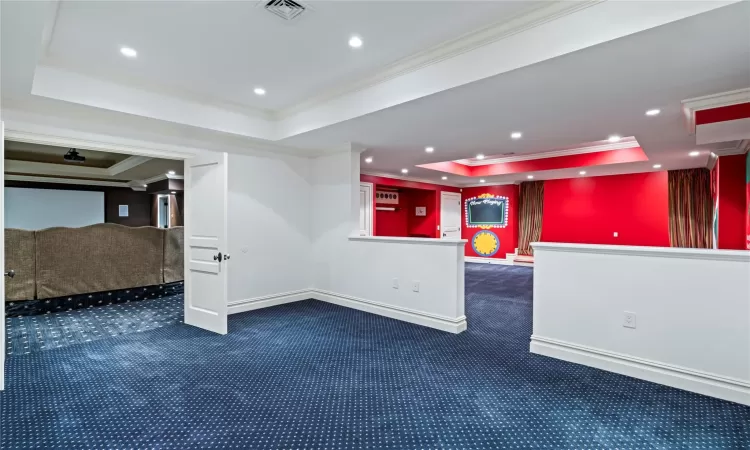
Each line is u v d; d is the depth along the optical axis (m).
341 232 5.22
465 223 10.60
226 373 2.96
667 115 3.72
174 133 4.23
